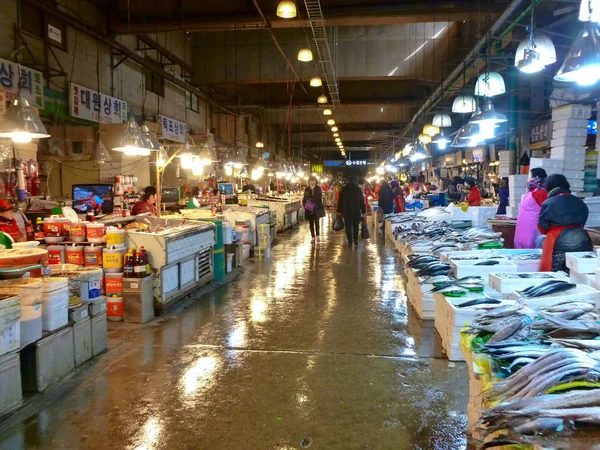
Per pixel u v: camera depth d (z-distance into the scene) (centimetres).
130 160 1089
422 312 539
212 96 2089
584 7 393
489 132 769
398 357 429
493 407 177
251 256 1044
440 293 432
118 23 1204
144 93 1430
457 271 468
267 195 1833
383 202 1397
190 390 366
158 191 795
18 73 869
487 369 238
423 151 1344
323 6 1138
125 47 1228
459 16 1101
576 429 152
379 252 1091
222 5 1218
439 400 345
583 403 156
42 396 357
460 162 2256
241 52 1730
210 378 388
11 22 889
